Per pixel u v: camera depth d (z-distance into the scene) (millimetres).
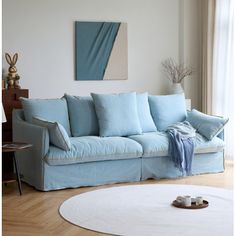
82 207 3990
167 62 7266
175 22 7289
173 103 5977
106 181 4984
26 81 6570
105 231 3281
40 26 6590
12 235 3188
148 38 7160
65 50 6719
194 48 7293
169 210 3865
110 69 6953
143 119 5684
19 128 5168
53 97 6707
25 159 5023
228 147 6777
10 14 6449
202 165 5590
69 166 4750
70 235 3199
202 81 7172
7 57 6305
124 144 4996
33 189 4789
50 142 4742
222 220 3549
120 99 5484
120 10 6984
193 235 3162
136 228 3350
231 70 6746
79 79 6789
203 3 7145
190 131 5473
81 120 5352
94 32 6820
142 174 5191
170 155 5250
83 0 6773
